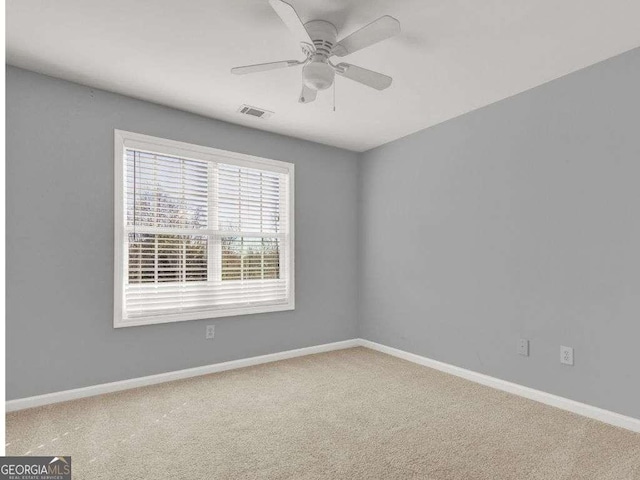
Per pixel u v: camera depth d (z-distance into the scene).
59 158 2.79
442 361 3.54
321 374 3.42
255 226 3.79
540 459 2.03
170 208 3.30
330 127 3.75
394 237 4.08
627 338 2.37
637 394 2.32
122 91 2.99
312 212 4.16
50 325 2.74
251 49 2.41
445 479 1.85
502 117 3.10
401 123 3.64
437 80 2.79
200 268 3.45
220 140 3.56
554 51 2.40
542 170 2.83
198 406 2.70
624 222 2.39
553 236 2.75
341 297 4.38
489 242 3.17
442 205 3.58
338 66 2.20
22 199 2.66
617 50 2.39
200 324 3.42
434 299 3.63
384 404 2.75
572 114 2.66
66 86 2.82
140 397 2.86
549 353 2.76
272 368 3.59
